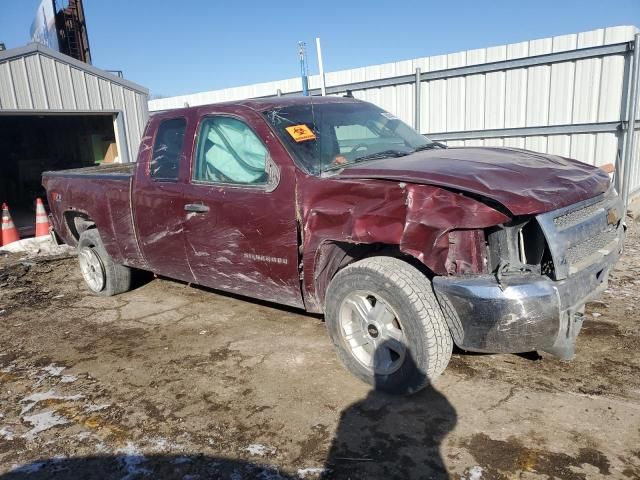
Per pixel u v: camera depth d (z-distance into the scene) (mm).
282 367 3719
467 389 3254
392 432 2865
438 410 3047
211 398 3361
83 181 5457
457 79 9430
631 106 7586
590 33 7812
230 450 2801
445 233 2812
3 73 9594
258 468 2635
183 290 5801
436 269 2852
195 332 4508
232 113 3996
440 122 9836
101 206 5195
